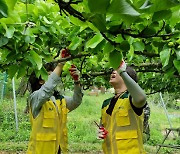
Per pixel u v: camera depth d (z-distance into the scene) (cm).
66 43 316
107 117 339
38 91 365
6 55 228
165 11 114
